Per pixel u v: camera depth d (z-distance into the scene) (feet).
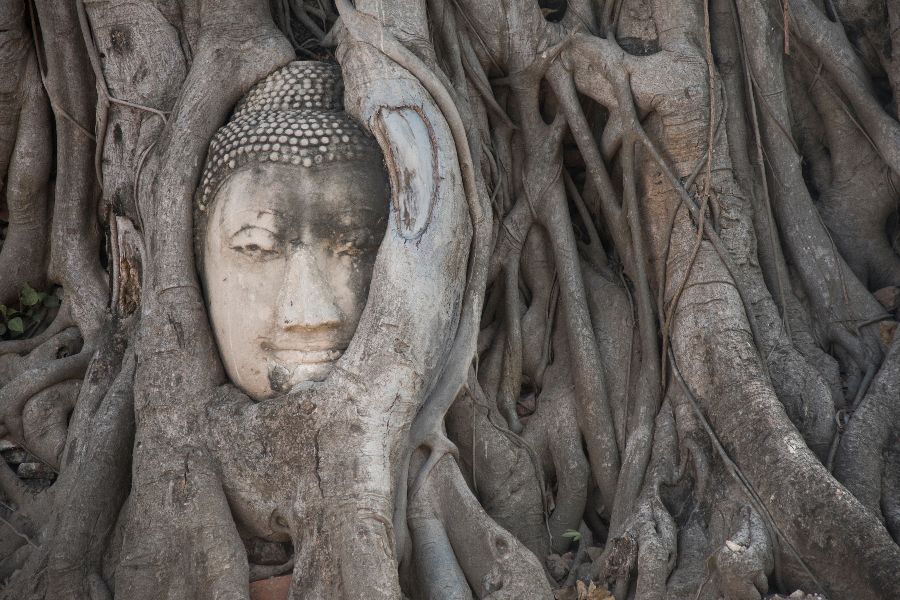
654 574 28.35
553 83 34.81
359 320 29.17
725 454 29.91
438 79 30.89
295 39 34.91
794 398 31.37
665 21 34.22
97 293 36.35
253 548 29.22
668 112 33.12
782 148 34.68
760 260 33.96
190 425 29.04
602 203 34.68
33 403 33.76
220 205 29.60
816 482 27.91
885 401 31.14
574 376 33.32
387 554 26.84
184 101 31.53
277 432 28.07
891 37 35.58
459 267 30.22
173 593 27.53
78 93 36.52
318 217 29.25
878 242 35.94
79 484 29.71
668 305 32.86
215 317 29.81
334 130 29.81
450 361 30.32
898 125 34.99
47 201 38.32
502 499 32.19
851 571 26.78
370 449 27.55
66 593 28.53
